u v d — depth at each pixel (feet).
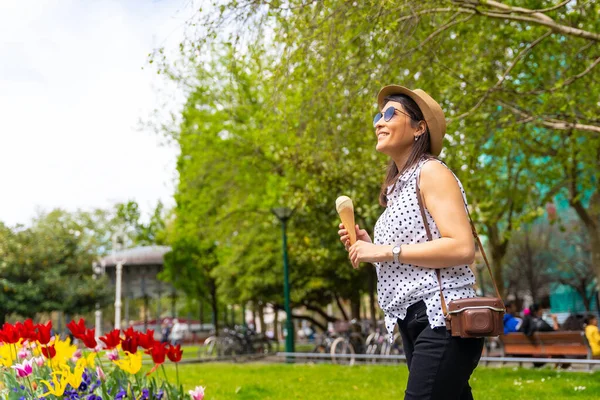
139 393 13.58
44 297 100.53
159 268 117.50
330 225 62.75
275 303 83.25
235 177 68.69
